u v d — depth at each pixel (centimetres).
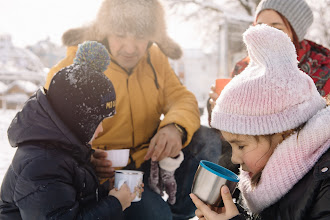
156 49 241
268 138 121
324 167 109
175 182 204
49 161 137
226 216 122
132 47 201
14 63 1483
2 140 567
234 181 126
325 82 220
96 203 150
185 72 1858
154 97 222
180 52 237
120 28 193
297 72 121
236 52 874
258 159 125
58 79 149
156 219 193
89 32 205
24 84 1380
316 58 225
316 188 110
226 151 200
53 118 143
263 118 118
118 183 164
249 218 138
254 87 119
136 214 194
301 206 112
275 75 118
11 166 143
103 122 204
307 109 118
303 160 115
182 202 217
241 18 870
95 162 178
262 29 124
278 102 116
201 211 129
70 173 143
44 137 142
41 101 145
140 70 223
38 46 1792
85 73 150
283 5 226
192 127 202
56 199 134
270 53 121
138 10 194
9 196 141
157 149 190
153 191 202
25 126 144
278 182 118
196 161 215
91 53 158
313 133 114
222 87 204
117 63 211
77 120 148
